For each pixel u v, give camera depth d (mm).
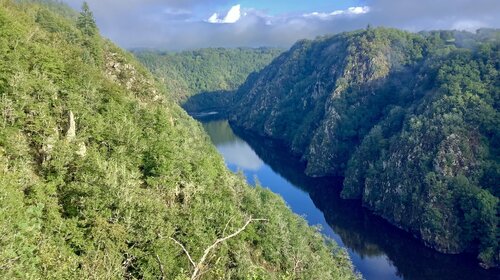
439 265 112375
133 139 69438
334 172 195000
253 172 193375
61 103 67188
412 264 112812
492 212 117625
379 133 174250
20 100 58000
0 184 39594
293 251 76750
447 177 130500
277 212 89500
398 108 180625
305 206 153750
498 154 133875
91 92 78250
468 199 123562
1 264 31891
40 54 74438
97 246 45375
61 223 44688
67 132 62125
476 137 137375
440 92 156625
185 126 124938
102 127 68312
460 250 119312
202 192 70188
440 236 121375
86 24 143000
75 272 37375
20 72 61062
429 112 152125
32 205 43906
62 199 50969
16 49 71125
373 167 159625
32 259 35500
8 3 117312
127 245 49062
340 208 153625
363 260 115000
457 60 168625
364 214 148125
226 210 69250
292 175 192250
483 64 161000
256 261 68688
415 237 128875
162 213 55938
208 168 82500
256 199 86562
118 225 47594
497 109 143250
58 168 53406
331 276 78812
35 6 140000
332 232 132625
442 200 127062
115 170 55688
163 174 65938
